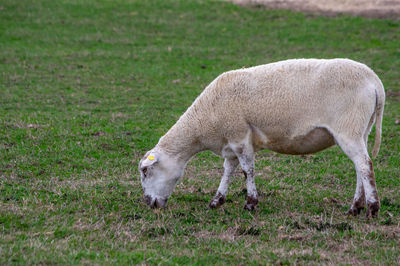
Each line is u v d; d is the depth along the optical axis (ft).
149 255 23.25
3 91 61.41
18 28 90.99
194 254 23.53
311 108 27.81
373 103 27.53
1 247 23.43
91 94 62.49
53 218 28.09
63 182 35.32
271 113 28.45
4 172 36.76
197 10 104.83
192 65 76.69
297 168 39.91
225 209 30.78
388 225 27.76
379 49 81.51
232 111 29.19
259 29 94.43
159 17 100.22
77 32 91.09
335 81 27.48
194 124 30.25
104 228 27.14
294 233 26.58
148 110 56.65
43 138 45.16
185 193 34.04
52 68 72.84
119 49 83.92
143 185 30.63
